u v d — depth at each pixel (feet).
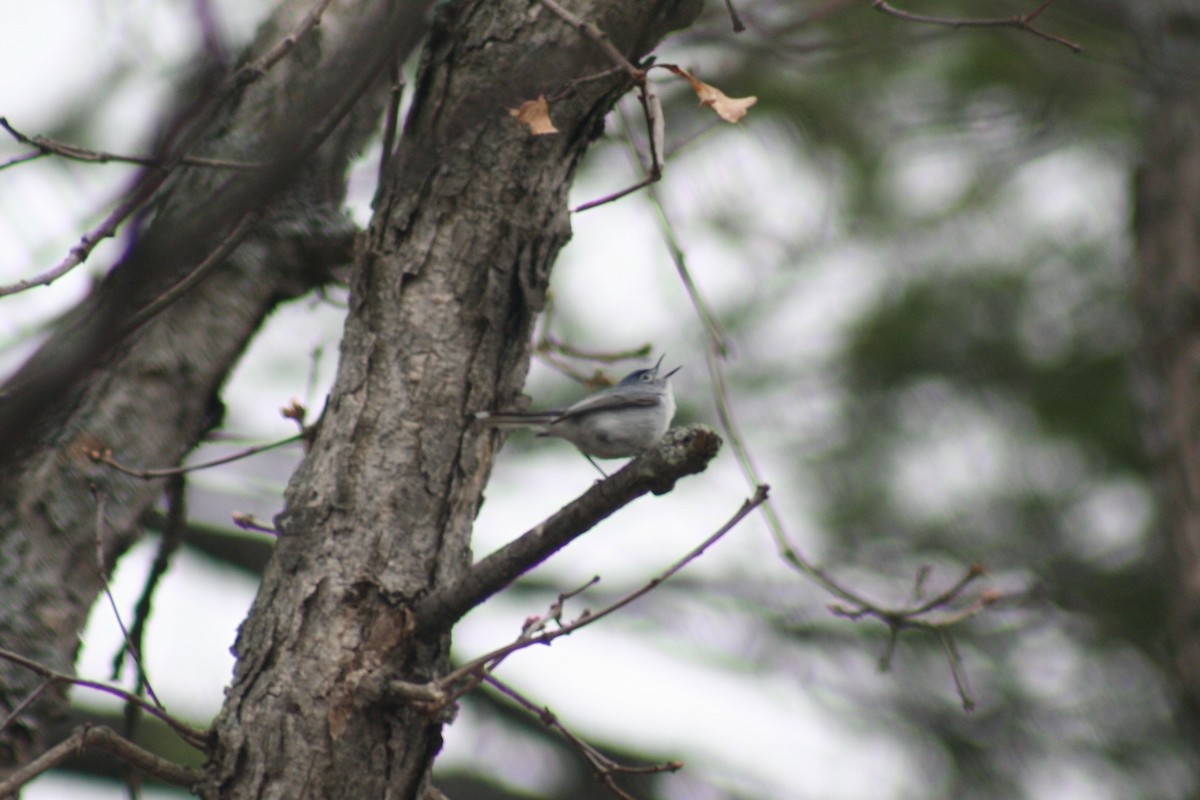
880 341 46.50
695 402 46.01
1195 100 41.16
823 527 47.03
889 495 46.21
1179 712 38.45
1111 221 46.75
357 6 28.66
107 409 28.25
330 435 21.94
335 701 20.13
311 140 15.80
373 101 31.30
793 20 42.93
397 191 23.17
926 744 47.19
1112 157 47.26
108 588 21.91
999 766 46.34
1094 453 45.60
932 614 28.78
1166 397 39.27
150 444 28.48
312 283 30.96
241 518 22.07
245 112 27.81
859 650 47.88
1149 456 40.37
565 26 22.84
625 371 44.80
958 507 46.11
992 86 46.39
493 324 22.79
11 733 25.81
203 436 30.32
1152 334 40.01
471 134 23.20
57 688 26.58
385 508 21.33
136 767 20.02
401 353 22.29
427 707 19.69
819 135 45.21
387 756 20.20
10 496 27.07
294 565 20.99
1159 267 40.29
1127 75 43.14
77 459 27.68
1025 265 46.26
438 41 23.25
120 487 27.94
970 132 46.11
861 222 46.50
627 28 23.13
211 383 29.60
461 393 22.34
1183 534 37.96
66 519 27.27
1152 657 45.50
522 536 20.26
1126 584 44.86
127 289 14.05
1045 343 46.39
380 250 22.89
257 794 19.70
